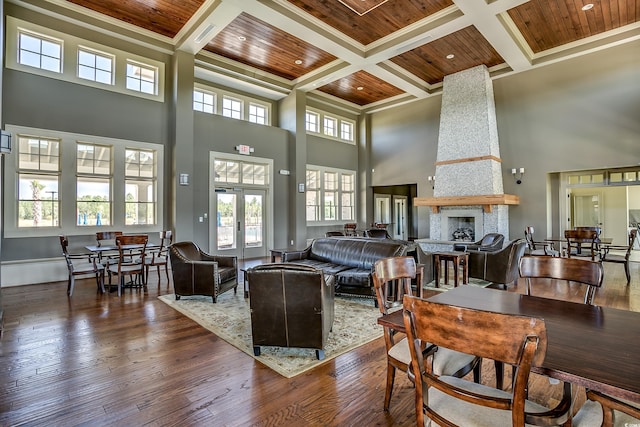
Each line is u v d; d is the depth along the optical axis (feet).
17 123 17.21
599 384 3.52
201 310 13.32
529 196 25.20
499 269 16.37
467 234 26.17
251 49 22.94
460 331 3.84
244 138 26.61
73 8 18.17
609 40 21.13
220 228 25.35
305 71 26.78
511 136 25.93
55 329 11.18
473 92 25.49
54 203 18.52
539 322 3.41
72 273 15.46
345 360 8.96
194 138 23.82
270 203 28.27
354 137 36.60
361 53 22.04
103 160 20.17
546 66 24.25
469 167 25.38
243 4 16.85
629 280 17.54
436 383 4.25
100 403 6.98
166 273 19.16
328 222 33.63
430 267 17.39
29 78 17.57
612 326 5.12
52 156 18.47
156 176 21.88
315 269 8.66
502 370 6.53
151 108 21.65
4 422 6.33
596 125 22.38
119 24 19.62
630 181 22.11
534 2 17.79
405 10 18.37
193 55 22.34
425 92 29.25
